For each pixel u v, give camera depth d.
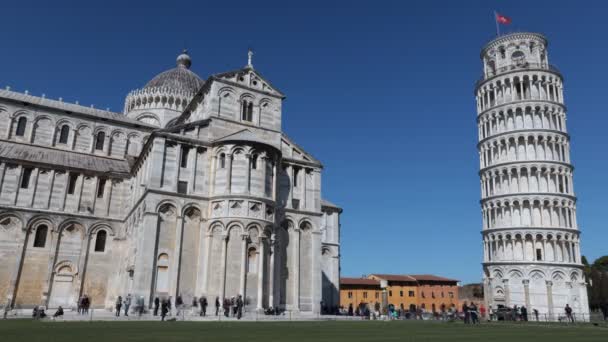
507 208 80.56
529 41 87.75
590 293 103.56
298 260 53.91
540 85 85.00
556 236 76.62
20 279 51.91
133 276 46.50
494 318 65.62
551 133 81.56
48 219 54.59
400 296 123.94
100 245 57.19
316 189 58.00
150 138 49.66
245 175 49.34
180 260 46.12
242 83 55.66
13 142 60.75
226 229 47.41
